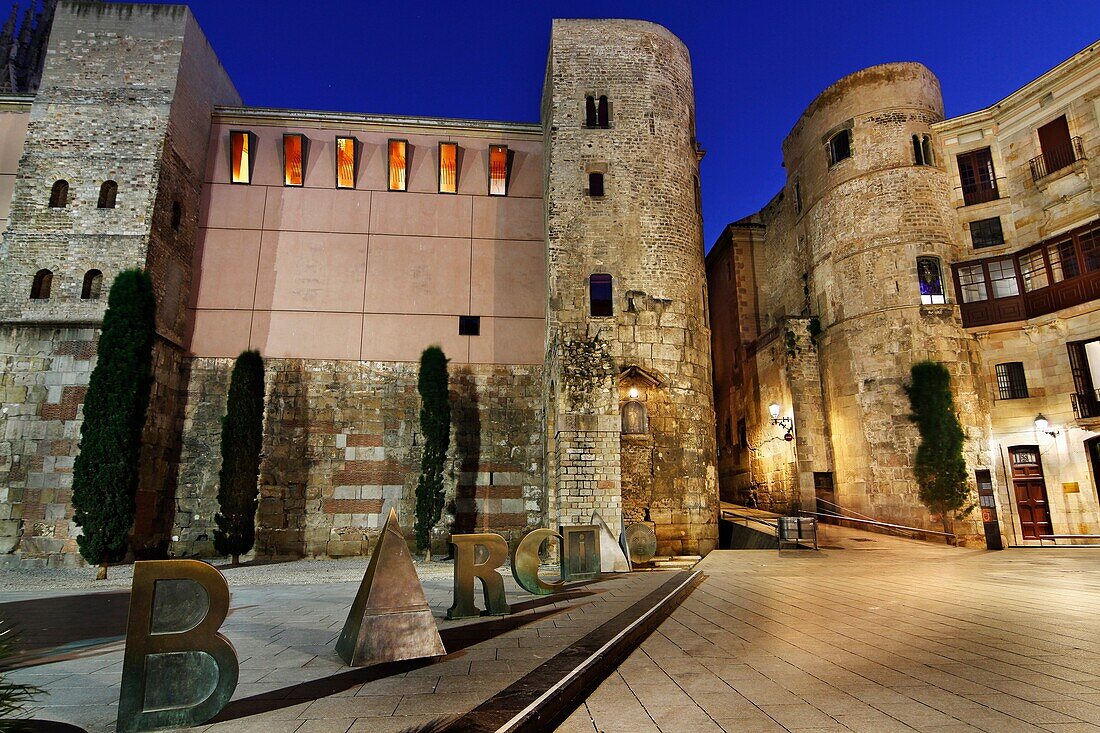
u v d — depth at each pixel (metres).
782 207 31.25
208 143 24.45
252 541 19.98
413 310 23.88
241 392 20.84
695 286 22.75
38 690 4.52
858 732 4.45
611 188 22.66
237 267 23.50
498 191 25.25
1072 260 21.27
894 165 24.70
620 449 19.39
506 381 23.64
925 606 9.34
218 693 4.84
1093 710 4.78
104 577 16.53
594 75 23.62
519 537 22.27
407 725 4.65
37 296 20.38
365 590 6.88
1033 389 22.23
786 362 26.78
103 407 17.69
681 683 5.80
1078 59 21.97
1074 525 20.72
